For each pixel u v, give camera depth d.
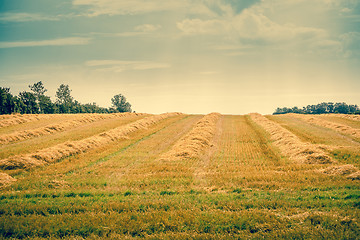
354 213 9.33
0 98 75.00
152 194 12.66
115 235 8.41
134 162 19.84
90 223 9.17
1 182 14.36
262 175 15.54
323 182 13.77
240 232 8.59
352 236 7.93
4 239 8.27
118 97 137.25
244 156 21.72
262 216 9.48
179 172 16.84
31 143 26.23
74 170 17.64
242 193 12.45
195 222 9.25
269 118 53.81
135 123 39.22
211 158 21.11
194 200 11.49
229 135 33.00
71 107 103.00
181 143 26.20
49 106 94.56
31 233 8.62
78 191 13.07
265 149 24.31
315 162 18.48
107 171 17.33
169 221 9.31
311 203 10.57
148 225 9.07
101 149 24.31
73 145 23.34
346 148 21.89
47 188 13.83
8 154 21.06
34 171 17.25
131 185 14.37
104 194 12.70
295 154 20.89
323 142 26.09
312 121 44.56
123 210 10.44
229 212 9.99
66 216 9.74
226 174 16.25
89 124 41.97
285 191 12.57
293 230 8.43
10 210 10.24
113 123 43.12
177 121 48.78
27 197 12.33
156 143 27.83
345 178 14.38
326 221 8.95
